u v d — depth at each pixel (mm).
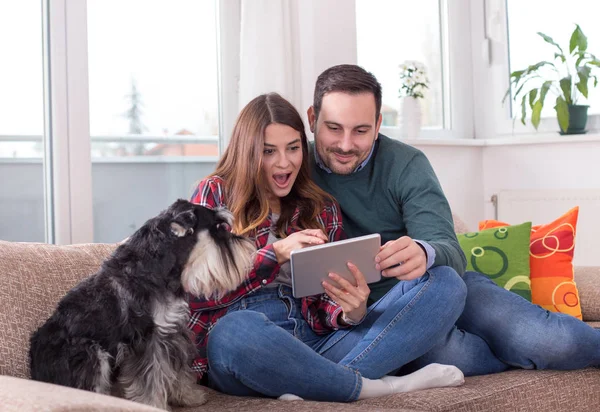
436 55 3977
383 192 2180
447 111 4020
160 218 1647
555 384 1936
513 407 1814
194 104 3010
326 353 1917
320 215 2068
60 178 2529
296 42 2939
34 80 2545
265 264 1805
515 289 2404
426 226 2043
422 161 2205
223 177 1983
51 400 1015
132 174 2836
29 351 1597
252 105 1980
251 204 1956
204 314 1867
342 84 2066
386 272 1794
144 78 2859
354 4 3242
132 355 1528
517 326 1983
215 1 3061
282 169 1954
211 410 1603
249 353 1645
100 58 2736
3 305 1664
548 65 3785
